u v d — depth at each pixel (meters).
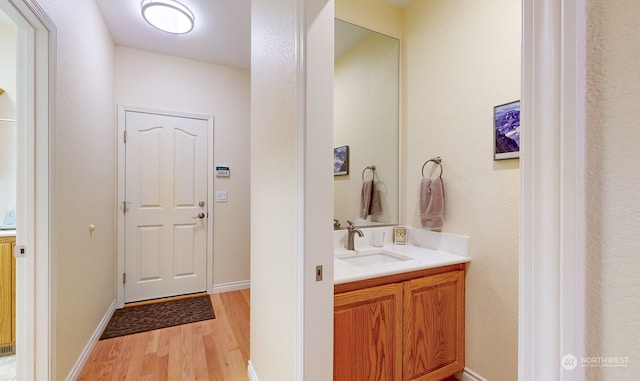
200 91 3.13
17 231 1.42
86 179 1.99
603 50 0.29
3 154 2.33
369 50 2.10
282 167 1.33
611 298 0.29
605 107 0.29
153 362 1.95
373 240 2.03
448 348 1.68
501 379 1.57
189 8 2.21
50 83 1.46
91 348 2.06
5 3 1.23
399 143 2.20
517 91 1.49
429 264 1.58
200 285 3.16
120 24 2.46
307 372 1.11
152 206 2.95
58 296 1.55
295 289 1.18
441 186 1.85
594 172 0.30
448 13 1.84
